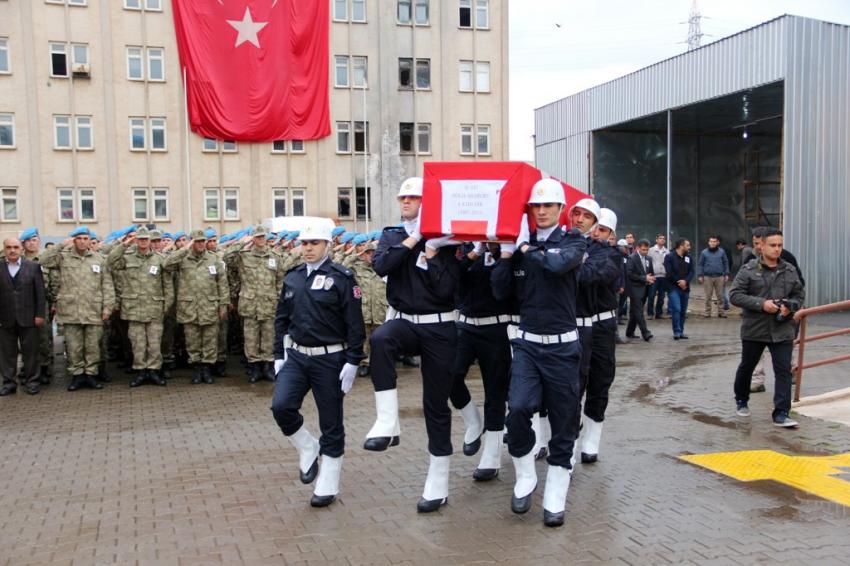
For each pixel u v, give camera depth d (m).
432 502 5.64
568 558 4.73
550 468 5.42
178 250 11.29
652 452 7.11
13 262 10.40
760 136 31.53
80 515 5.64
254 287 11.41
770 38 19.72
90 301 10.77
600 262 6.21
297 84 34.91
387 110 37.47
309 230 5.75
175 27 33.59
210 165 35.03
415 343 5.63
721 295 19.73
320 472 5.80
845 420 8.23
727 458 6.87
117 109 33.62
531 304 5.48
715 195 31.75
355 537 5.14
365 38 37.06
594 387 6.75
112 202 33.69
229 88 33.84
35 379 10.62
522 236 5.43
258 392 10.62
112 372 12.53
